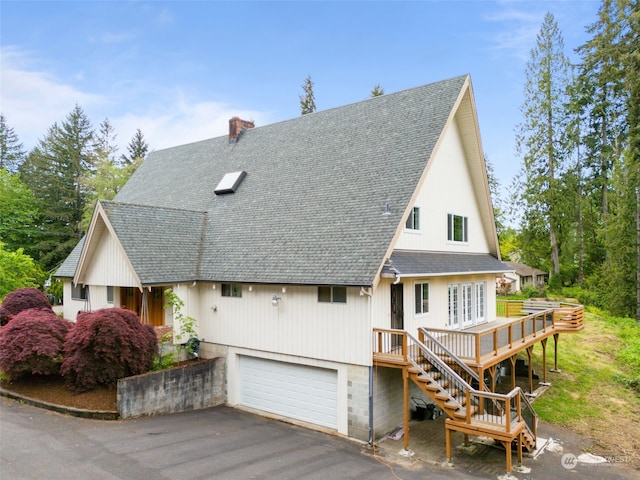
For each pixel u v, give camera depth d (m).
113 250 17.62
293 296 15.20
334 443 13.28
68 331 15.39
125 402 13.73
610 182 40.94
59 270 23.45
